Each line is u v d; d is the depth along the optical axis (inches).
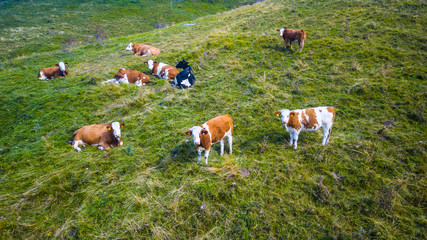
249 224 165.3
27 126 271.3
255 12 737.6
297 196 183.6
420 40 409.4
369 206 172.9
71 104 310.8
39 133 258.5
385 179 189.6
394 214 165.5
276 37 505.4
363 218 166.4
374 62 370.0
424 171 193.9
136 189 189.3
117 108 301.4
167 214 171.5
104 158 220.4
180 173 204.7
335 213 170.9
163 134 253.3
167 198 182.7
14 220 165.2
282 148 229.3
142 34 725.9
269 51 447.2
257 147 231.3
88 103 313.3
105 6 1482.5
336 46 425.7
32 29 1054.4
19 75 416.5
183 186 190.4
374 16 525.7
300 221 167.0
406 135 230.1
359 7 587.8
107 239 156.4
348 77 339.0
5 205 175.2
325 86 325.4
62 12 1336.1
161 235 157.2
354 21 522.3
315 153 220.5
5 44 858.1
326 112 220.5
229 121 218.1
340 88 317.7
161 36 660.7
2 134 261.1
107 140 236.8
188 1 1734.7
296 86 325.1
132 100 310.8
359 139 231.3
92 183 194.9
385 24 485.1
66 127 268.4
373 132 238.4
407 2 554.9
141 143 241.8
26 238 156.0
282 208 175.2
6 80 394.0
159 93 338.3
